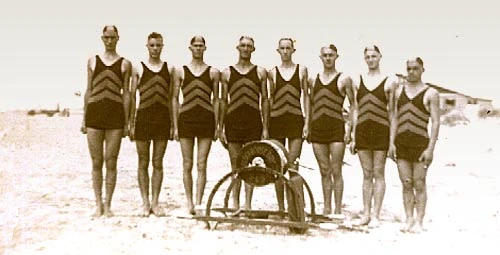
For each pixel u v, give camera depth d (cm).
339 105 866
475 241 719
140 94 842
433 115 762
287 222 726
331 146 866
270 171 736
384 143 809
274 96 867
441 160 2108
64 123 3106
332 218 820
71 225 761
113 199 1009
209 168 1609
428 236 746
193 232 736
